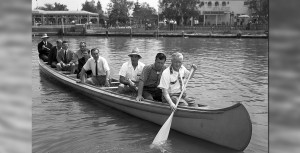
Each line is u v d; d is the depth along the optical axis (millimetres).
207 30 53656
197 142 5449
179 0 59250
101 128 6133
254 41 38406
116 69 13680
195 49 25891
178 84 6086
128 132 5934
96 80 8750
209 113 5277
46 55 13562
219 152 5035
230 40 40594
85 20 74250
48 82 10688
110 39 43250
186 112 5590
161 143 5391
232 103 7812
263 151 4992
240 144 5004
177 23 61719
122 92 7441
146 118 6539
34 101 8117
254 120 6434
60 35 53094
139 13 73062
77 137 5633
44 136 5652
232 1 64000
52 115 6941
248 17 59031
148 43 34094
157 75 6699
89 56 9562
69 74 10602
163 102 6289
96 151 5066
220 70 13516
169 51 23703
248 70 13531
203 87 9773
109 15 72750
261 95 8641
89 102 8086
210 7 65312
